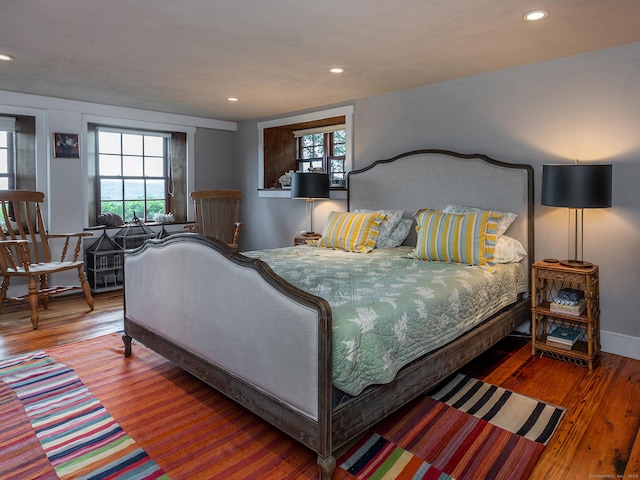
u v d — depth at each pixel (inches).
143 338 109.2
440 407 89.2
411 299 83.8
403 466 69.9
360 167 177.3
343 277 102.1
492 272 111.8
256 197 229.3
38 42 109.0
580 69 118.8
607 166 104.0
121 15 92.0
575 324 123.7
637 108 110.3
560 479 66.7
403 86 154.9
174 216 225.8
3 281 157.3
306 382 65.0
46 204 179.6
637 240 112.4
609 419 84.3
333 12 90.4
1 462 70.9
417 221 142.3
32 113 172.9
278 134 223.1
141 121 202.5
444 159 146.2
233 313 78.6
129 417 85.5
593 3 85.7
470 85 141.6
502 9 88.7
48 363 111.9
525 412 87.0
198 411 88.0
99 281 189.3
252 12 90.5
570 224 123.3
